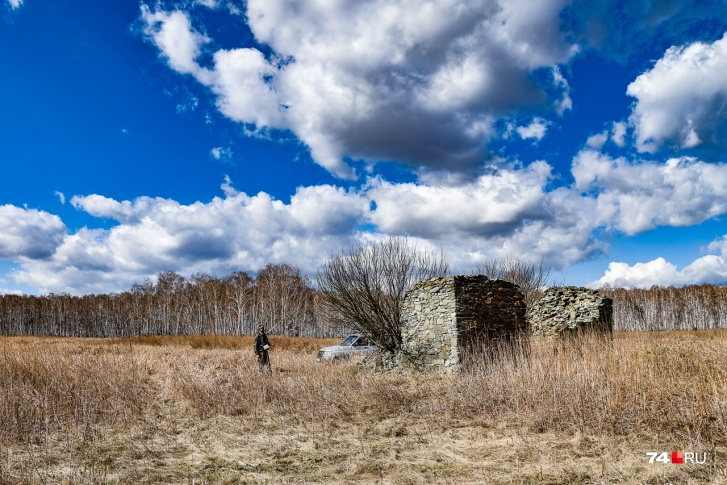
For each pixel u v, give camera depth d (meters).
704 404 6.82
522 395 8.23
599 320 15.06
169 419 8.36
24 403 8.06
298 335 60.50
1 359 11.43
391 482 5.05
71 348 21.61
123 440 6.90
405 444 6.55
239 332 57.28
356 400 9.35
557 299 16.14
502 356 10.73
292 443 6.75
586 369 8.08
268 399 9.75
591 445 6.10
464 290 13.02
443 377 12.12
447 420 7.75
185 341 31.56
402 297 15.87
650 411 6.85
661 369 8.56
